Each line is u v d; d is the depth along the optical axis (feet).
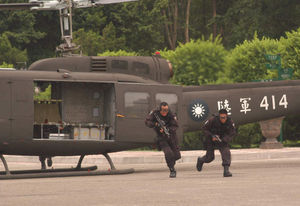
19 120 107.76
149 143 114.83
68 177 107.86
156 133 104.32
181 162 160.45
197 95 123.24
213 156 103.24
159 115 100.78
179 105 117.70
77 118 117.39
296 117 212.84
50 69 113.60
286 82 130.52
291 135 218.18
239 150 177.68
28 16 432.25
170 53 234.99
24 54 401.49
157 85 116.37
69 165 158.81
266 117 128.67
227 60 229.86
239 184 82.79
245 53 224.33
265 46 221.25
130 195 71.97
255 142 213.66
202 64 230.48
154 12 465.47
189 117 121.90
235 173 104.94
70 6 112.16
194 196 69.62
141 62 119.34
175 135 100.83
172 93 117.39
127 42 465.06
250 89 127.65
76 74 112.27
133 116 113.80
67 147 112.27
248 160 158.92
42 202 66.39
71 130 114.42
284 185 79.87
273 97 128.36
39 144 109.91
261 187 77.82
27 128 108.17
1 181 99.60
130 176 106.32
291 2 397.80
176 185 83.51
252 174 100.83
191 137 212.43
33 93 108.88
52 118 117.29
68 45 115.55
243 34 412.16
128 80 115.24
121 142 113.60
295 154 166.09
